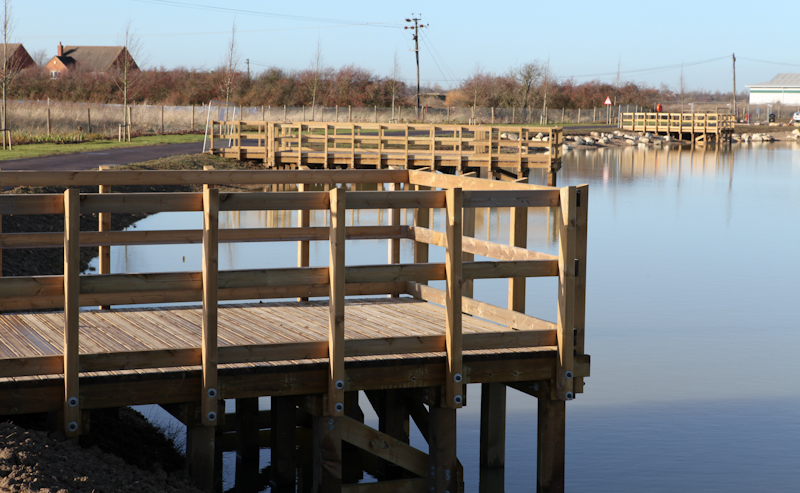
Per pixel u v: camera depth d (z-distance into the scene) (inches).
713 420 319.3
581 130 2373.3
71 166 888.9
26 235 262.1
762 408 333.1
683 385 361.1
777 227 839.1
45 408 203.3
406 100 2672.2
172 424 295.6
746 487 260.5
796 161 1716.3
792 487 262.1
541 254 252.4
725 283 576.1
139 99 2321.6
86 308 389.7
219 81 2458.2
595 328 455.8
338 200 213.6
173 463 257.3
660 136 2395.4
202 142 1412.4
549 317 456.8
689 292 546.3
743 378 371.9
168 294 236.4
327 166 1055.0
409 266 227.3
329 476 227.5
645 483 264.4
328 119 2207.2
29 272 479.5
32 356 209.0
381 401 280.5
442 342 232.1
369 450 233.0
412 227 295.7
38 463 185.8
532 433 308.8
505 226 808.9
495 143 999.0
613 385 360.8
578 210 236.2
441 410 235.0
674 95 3922.2
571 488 259.8
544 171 1424.7
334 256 214.8
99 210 201.3
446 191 226.8
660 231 804.6
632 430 309.7
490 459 274.7
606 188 1163.9
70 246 197.9
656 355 405.7
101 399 206.8
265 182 313.4
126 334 245.3
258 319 272.1
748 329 456.8
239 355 214.8
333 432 226.8
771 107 3656.5
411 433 307.9
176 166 991.0
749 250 708.7
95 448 213.3
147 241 274.2
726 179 1317.7
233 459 282.7
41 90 2202.3
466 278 230.5
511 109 2711.6
